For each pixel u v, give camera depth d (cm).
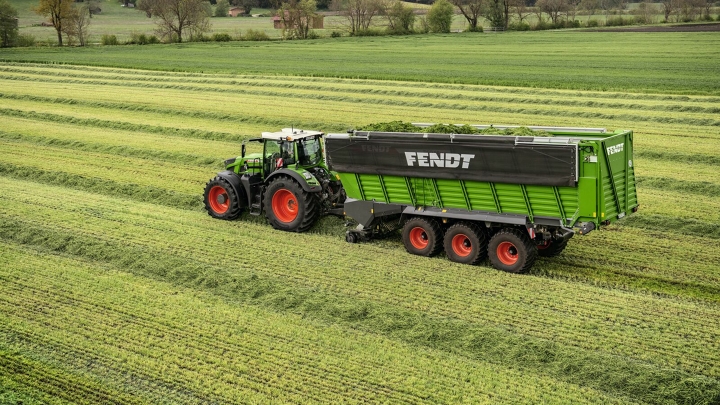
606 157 1335
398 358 1110
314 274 1452
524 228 1441
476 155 1418
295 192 1698
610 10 13700
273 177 1773
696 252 1563
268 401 998
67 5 8038
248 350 1138
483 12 10100
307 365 1093
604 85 3966
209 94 4069
